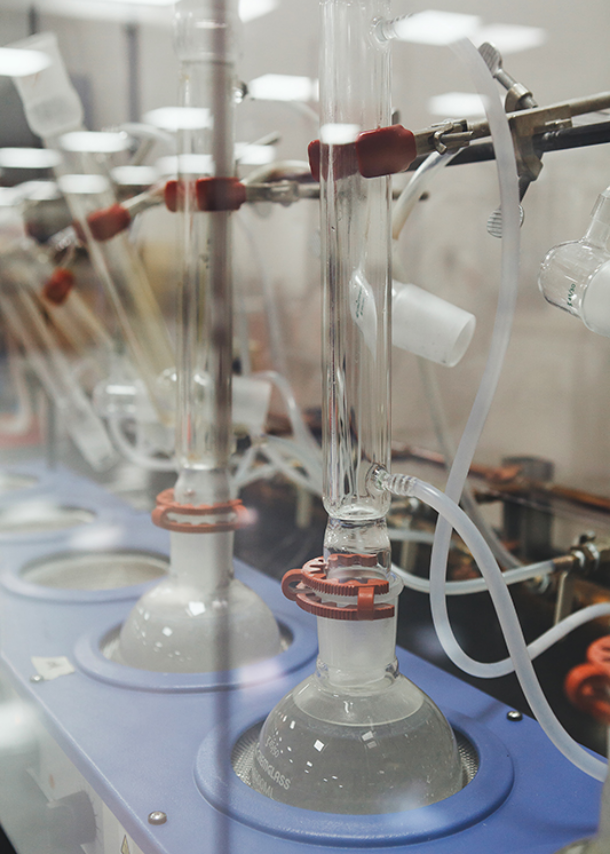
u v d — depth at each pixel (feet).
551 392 2.89
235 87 2.34
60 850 1.82
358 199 1.62
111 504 3.57
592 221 1.66
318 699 1.68
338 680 1.69
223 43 2.23
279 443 3.06
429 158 1.96
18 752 2.11
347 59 1.58
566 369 2.82
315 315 3.83
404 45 3.22
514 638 1.59
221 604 2.25
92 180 3.27
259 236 3.86
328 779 1.53
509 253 1.66
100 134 3.24
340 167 1.62
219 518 2.28
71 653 2.28
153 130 3.10
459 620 2.40
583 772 1.64
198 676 2.09
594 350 2.72
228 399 2.34
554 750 1.73
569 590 2.39
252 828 1.48
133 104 3.17
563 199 2.67
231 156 2.29
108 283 3.22
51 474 4.09
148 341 3.17
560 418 2.86
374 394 1.66
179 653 2.15
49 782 1.94
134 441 3.78
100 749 1.76
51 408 4.18
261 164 2.91
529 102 1.79
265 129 3.54
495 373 1.72
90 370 4.01
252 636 2.20
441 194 3.18
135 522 3.33
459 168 3.08
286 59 3.48
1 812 2.08
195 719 1.89
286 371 4.08
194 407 2.31
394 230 2.05
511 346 3.03
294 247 3.88
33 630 2.46
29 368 4.30
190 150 2.26
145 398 3.38
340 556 1.66
